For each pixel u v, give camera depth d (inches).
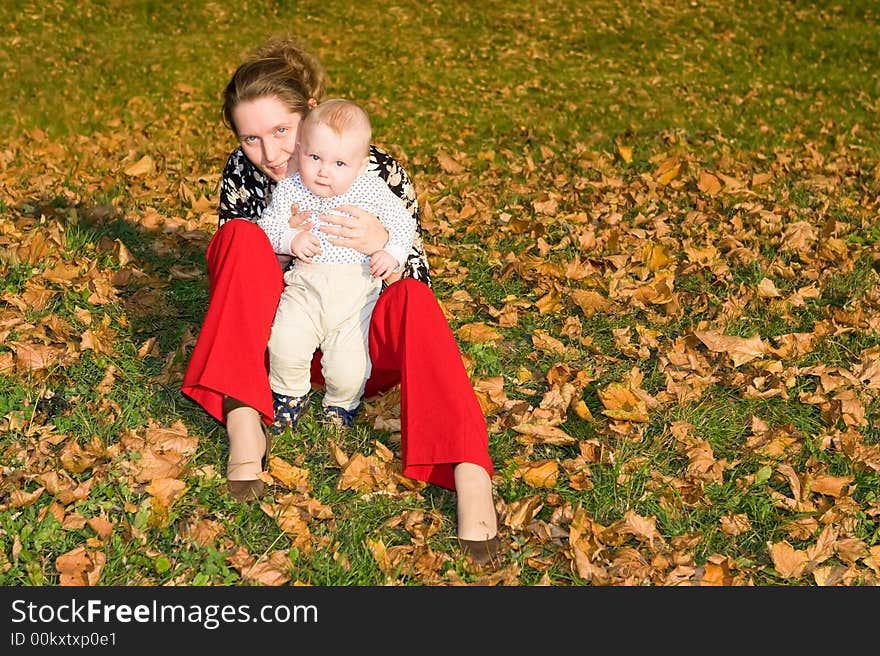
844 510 134.3
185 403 154.1
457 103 422.3
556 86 459.8
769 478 142.6
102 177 273.6
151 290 191.8
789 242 224.1
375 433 149.9
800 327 186.1
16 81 419.2
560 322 188.9
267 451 138.8
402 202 156.8
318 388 157.9
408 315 131.4
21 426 142.8
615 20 589.6
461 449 125.1
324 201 143.4
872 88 452.8
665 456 147.3
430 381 128.7
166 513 126.1
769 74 483.8
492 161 320.2
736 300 193.5
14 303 176.6
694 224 240.4
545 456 146.7
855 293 199.5
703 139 348.8
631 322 187.5
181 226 232.5
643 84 463.2
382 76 473.7
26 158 301.1
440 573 123.5
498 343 181.5
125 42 503.8
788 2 616.7
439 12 606.9
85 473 135.8
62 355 160.6
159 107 394.6
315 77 152.3
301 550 125.4
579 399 160.4
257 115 142.0
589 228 237.1
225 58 488.4
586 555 124.1
